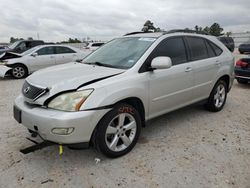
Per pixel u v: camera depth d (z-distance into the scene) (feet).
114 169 10.49
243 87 27.04
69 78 10.78
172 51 13.87
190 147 12.42
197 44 15.74
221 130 14.57
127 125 11.56
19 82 31.68
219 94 17.79
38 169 10.48
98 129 10.48
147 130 14.51
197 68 15.03
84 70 12.03
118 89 10.79
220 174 10.12
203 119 16.33
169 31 14.47
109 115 10.59
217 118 16.57
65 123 9.49
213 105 17.34
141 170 10.41
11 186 9.37
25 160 11.17
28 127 10.60
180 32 14.98
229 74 17.95
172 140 13.20
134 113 11.66
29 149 10.86
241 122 15.89
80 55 40.60
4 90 26.09
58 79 10.80
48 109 10.06
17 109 11.09
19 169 10.46
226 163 10.94
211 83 16.52
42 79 11.10
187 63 14.51
